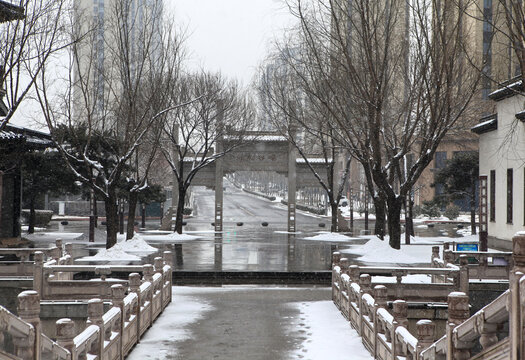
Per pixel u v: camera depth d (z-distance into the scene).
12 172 33.91
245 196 156.00
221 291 20.80
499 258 20.47
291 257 29.83
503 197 32.53
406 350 8.96
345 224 51.84
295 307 17.36
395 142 30.06
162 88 34.41
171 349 12.27
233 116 47.25
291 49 33.25
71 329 7.81
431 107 24.64
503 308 5.45
